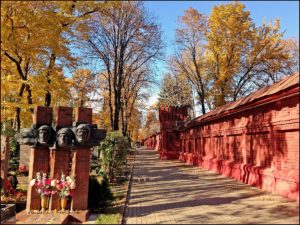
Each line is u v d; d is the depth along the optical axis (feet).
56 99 73.26
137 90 146.61
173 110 147.02
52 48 47.16
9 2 38.91
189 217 33.78
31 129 36.96
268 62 122.21
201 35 132.46
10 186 45.42
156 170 87.92
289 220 31.24
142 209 38.63
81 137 35.70
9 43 41.86
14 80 49.85
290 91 39.19
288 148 44.47
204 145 97.35
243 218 32.63
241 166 61.21
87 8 45.83
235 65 126.00
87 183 36.45
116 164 66.23
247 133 59.47
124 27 105.09
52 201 35.76
